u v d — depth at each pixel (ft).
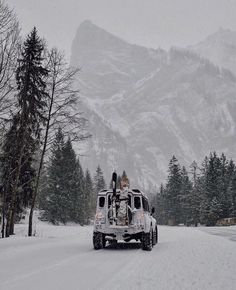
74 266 30.22
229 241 57.72
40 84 72.13
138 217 44.83
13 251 40.60
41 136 75.25
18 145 70.08
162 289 21.77
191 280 24.61
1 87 47.83
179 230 104.01
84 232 89.76
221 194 238.07
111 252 41.57
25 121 68.80
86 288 21.81
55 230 102.68
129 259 35.35
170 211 304.30
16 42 48.49
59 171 197.06
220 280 24.63
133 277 25.58
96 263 32.30
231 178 252.42
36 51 70.18
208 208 239.30
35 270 27.86
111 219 45.19
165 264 31.96
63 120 74.18
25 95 67.26
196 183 275.59
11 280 23.77
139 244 53.72
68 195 199.52
